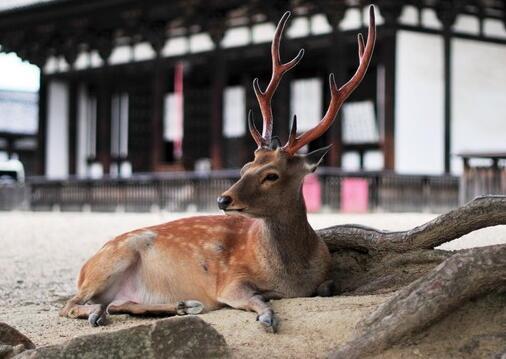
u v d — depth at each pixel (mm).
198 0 26141
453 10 22766
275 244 4758
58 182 30953
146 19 28422
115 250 5188
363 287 5078
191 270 5023
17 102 48781
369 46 4844
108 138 30922
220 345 3584
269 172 4543
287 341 3812
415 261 5152
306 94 28672
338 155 23547
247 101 30359
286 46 25234
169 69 30391
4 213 27516
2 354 3598
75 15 29734
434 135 22672
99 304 5016
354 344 3523
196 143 31312
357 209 22562
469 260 3561
